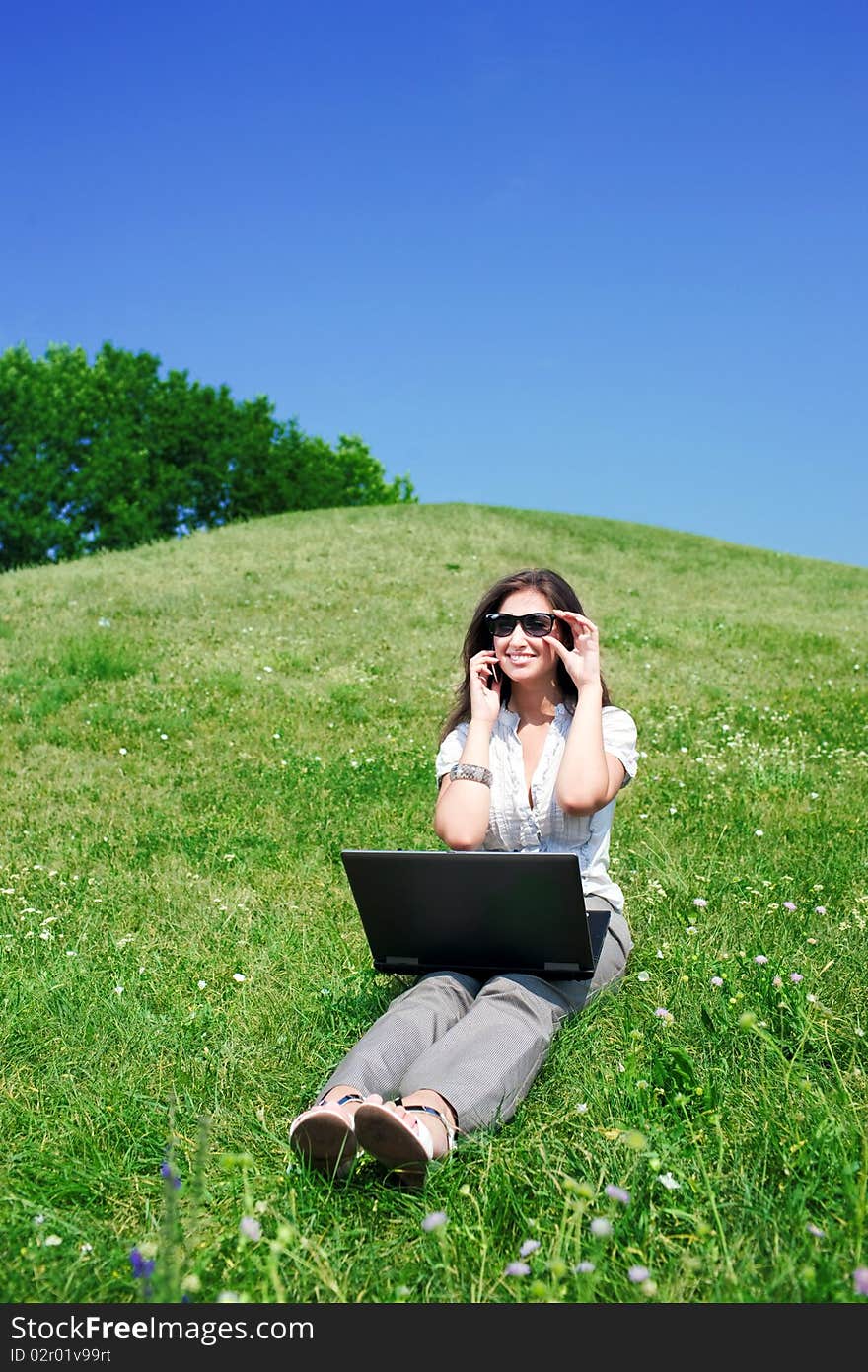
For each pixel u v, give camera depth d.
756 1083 2.77
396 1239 2.28
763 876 4.79
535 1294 1.92
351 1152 2.44
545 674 3.55
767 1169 2.41
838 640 14.68
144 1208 2.44
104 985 3.72
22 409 37.81
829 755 8.10
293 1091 2.97
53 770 7.64
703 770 7.66
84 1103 2.86
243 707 9.77
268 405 45.94
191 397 42.94
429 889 3.02
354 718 9.55
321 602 15.41
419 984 2.99
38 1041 3.25
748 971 3.48
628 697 10.77
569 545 22.31
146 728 8.91
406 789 7.13
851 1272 1.98
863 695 10.83
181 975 3.87
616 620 15.66
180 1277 2.03
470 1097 2.54
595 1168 2.43
